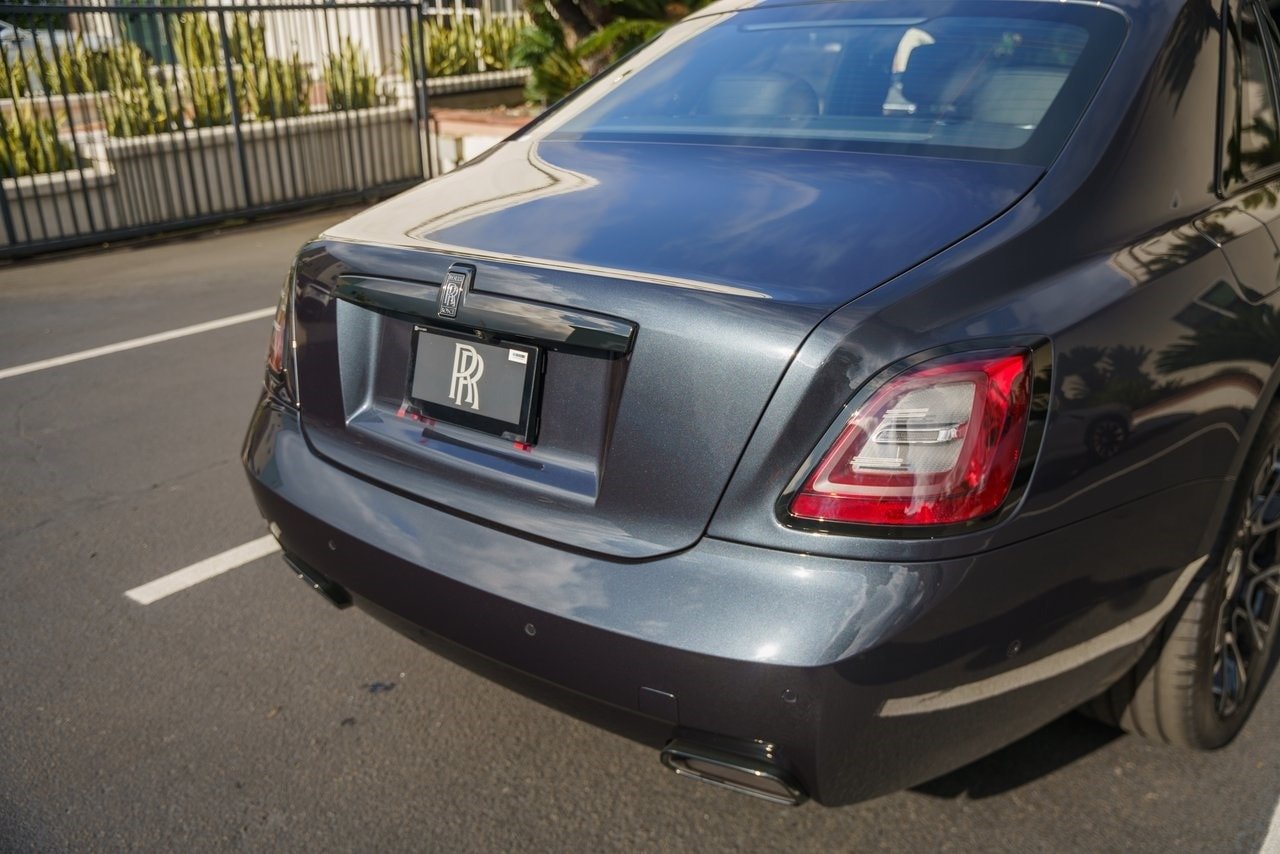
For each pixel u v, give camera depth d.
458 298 2.06
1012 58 2.42
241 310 6.52
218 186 9.30
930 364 1.71
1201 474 2.11
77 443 4.46
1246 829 2.33
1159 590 2.11
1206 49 2.43
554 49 11.38
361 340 2.30
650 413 1.83
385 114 10.41
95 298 6.86
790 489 1.74
